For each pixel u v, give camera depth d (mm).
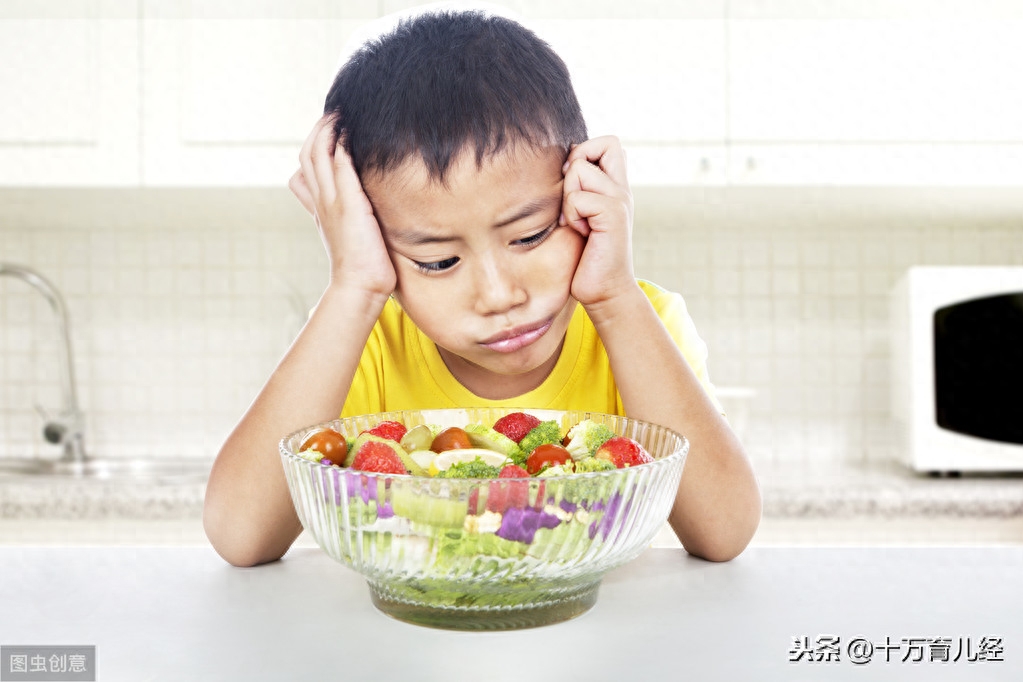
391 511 446
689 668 457
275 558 671
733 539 648
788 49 1694
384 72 646
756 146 1701
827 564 633
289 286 2070
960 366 1724
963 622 518
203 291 2064
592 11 1699
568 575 471
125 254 2059
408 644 491
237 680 447
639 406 707
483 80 624
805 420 2068
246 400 2070
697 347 944
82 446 1996
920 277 1737
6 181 1687
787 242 2066
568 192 672
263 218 1987
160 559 660
